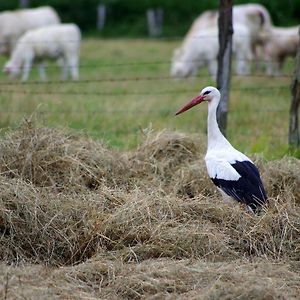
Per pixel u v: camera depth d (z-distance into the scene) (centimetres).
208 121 1448
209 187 1448
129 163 1514
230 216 1277
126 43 4500
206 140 1634
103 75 3325
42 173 1399
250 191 1331
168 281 1070
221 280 1073
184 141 1580
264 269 1121
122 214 1245
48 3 5344
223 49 1739
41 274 1093
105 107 2273
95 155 1481
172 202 1293
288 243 1230
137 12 5306
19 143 1441
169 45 4406
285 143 1811
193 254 1184
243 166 1366
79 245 1216
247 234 1231
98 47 4259
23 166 1402
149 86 2931
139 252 1184
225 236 1223
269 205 1320
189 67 3269
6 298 998
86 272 1108
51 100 2264
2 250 1188
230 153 1405
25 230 1222
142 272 1102
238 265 1138
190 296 1034
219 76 1752
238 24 3359
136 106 2314
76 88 2723
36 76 3634
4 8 5391
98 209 1278
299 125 1962
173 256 1181
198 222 1255
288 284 1082
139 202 1275
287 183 1453
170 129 1708
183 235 1205
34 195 1270
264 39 3497
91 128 1920
